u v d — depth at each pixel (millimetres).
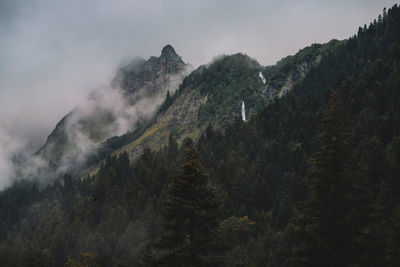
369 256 24141
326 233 26125
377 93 138000
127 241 125312
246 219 103000
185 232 26828
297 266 25672
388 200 77375
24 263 123000
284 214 107812
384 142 114500
